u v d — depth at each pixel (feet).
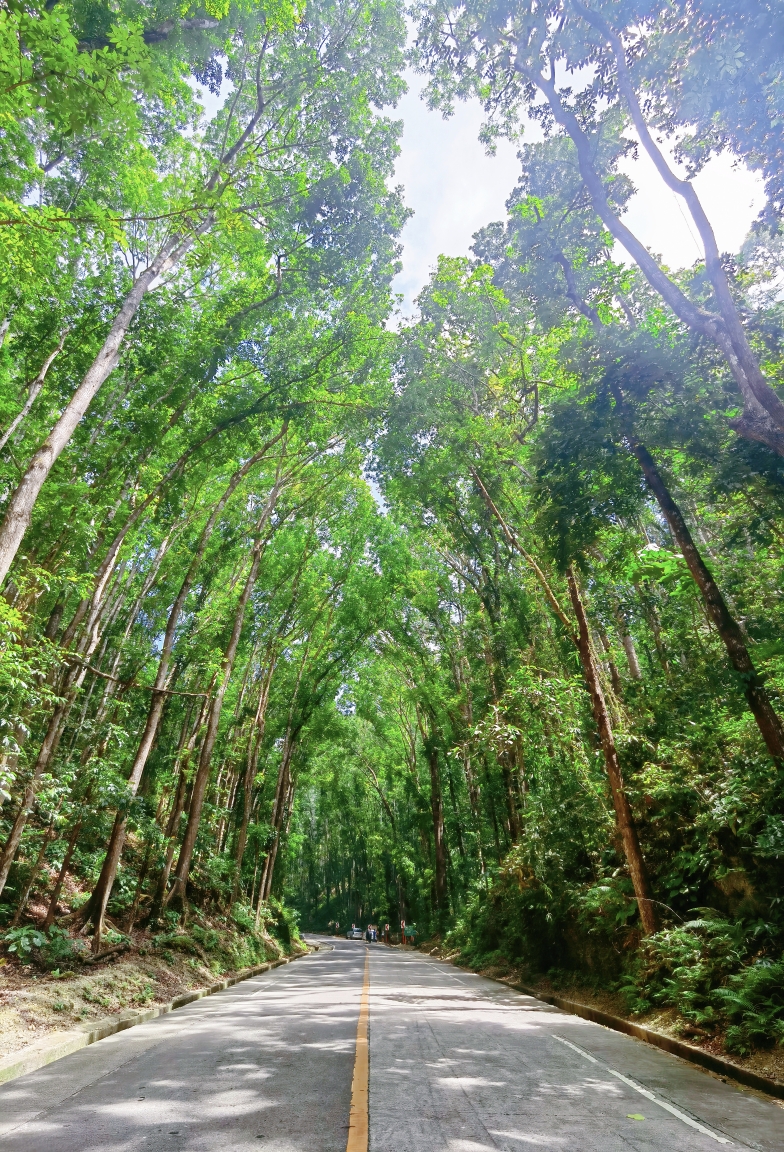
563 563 37.73
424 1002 38.60
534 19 36.50
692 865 34.83
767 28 28.19
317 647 102.37
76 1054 23.48
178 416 48.96
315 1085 18.48
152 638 77.41
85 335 43.09
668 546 55.77
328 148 51.26
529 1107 16.62
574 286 45.65
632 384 34.09
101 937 39.78
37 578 33.86
